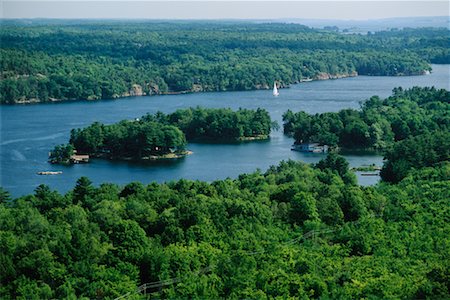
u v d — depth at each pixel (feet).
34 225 526.98
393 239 524.52
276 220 577.43
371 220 564.71
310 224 554.05
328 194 632.79
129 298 412.16
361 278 450.71
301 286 433.07
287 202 622.54
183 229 539.70
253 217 563.89
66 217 553.64
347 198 609.42
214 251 479.41
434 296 414.82
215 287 428.56
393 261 479.41
